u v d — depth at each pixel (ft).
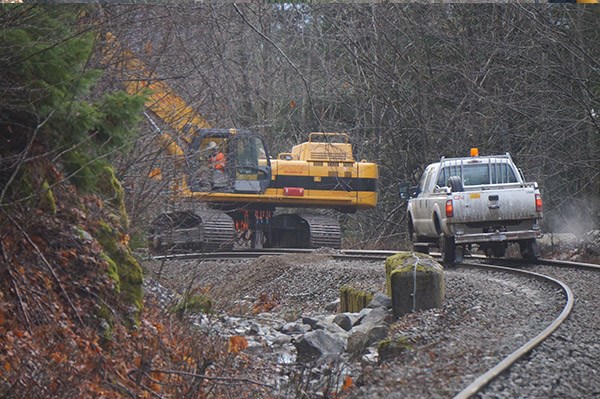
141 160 171.01
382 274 223.10
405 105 415.23
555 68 345.31
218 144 240.12
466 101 406.62
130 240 143.43
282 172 339.57
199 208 306.14
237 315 172.55
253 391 109.81
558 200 387.55
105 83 155.12
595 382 91.97
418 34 404.16
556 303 152.66
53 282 104.06
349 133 440.04
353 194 349.61
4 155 104.22
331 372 108.78
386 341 116.06
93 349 99.96
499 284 188.55
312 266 247.50
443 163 256.73
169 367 109.81
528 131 403.54
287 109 452.76
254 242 352.08
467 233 243.40
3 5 101.04
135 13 160.45
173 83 192.75
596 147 362.74
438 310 153.17
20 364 88.43
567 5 336.29
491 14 385.09
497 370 88.43
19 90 101.65
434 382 86.58
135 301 117.60
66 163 107.65
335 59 442.09
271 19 279.49
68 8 113.60
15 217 101.30
